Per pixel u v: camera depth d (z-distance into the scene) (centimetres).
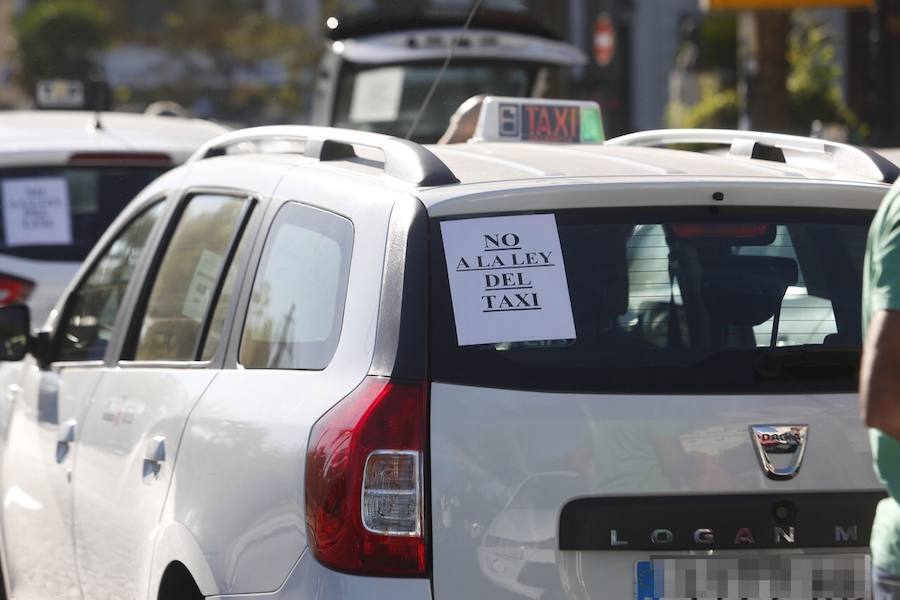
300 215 1325
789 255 1233
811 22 7219
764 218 1239
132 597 1428
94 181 2561
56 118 2814
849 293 1238
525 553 1124
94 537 1530
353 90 4353
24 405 1780
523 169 1277
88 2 15300
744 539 1147
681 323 1185
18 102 15150
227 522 1251
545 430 1131
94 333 1686
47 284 2503
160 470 1384
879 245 979
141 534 1405
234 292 1380
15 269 2498
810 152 1415
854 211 1266
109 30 15200
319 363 1215
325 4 14875
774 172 1303
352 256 1222
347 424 1141
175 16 15038
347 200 1262
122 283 1650
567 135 1702
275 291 1318
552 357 1152
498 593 1121
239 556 1230
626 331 1173
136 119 2855
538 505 1127
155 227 1605
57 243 2527
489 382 1138
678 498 1141
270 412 1233
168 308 1512
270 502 1198
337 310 1216
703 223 1222
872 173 1309
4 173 2514
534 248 1180
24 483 1745
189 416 1352
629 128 11981
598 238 1196
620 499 1136
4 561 1839
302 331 1255
